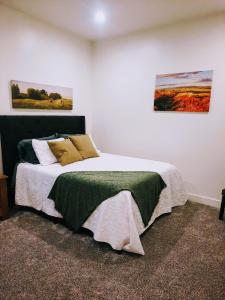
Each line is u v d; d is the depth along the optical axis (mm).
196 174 3330
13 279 1729
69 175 2469
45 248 2127
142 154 3840
